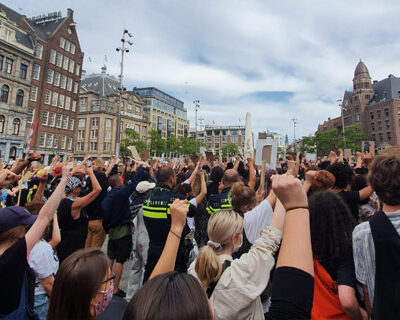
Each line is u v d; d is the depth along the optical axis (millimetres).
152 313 979
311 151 64562
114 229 4766
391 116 70188
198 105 56594
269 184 4578
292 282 977
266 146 3793
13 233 2074
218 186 5816
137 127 75812
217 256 1976
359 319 1760
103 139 65562
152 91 97625
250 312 1636
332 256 1878
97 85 70750
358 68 82312
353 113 82688
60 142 45656
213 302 1685
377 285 1545
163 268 1627
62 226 4309
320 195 2078
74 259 1534
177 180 6035
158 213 3764
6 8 42844
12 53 36812
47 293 2664
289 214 1115
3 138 35438
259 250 1669
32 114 41281
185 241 3756
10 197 5719
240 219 2186
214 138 125562
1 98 35719
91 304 1478
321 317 1854
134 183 5043
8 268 1765
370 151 6230
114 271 4707
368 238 1711
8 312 1774
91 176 4324
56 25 46656
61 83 46031
